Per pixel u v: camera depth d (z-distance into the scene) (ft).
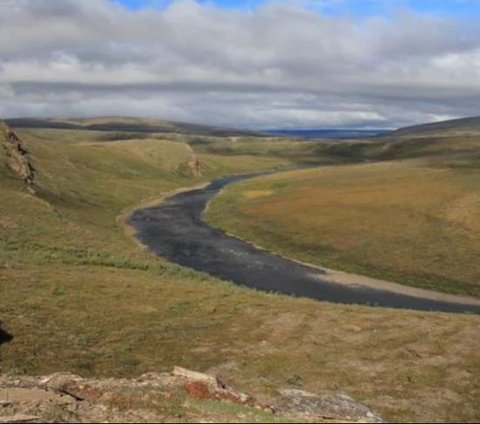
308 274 207.92
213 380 70.44
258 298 133.59
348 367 87.97
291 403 66.39
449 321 112.88
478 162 516.32
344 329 107.04
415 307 172.14
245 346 97.45
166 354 93.30
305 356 92.79
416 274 203.21
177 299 125.39
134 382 70.03
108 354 91.97
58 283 129.39
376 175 433.48
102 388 67.77
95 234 231.71
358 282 199.21
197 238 266.57
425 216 262.88
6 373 80.02
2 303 110.32
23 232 198.39
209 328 106.73
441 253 217.56
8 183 275.59
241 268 214.07
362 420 61.05
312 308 123.24
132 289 131.44
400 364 89.30
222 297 130.62
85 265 163.22
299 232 260.83
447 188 316.19
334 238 246.27
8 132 342.03
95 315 110.32
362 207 292.61
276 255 236.63
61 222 231.30
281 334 103.81
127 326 106.01
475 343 99.09
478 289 187.42
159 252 237.04
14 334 95.76
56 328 101.19
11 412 59.41
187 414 58.65
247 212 313.94
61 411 59.26
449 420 70.54
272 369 87.15
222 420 56.59
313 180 441.27
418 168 478.18
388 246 229.86
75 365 85.92
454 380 83.15
